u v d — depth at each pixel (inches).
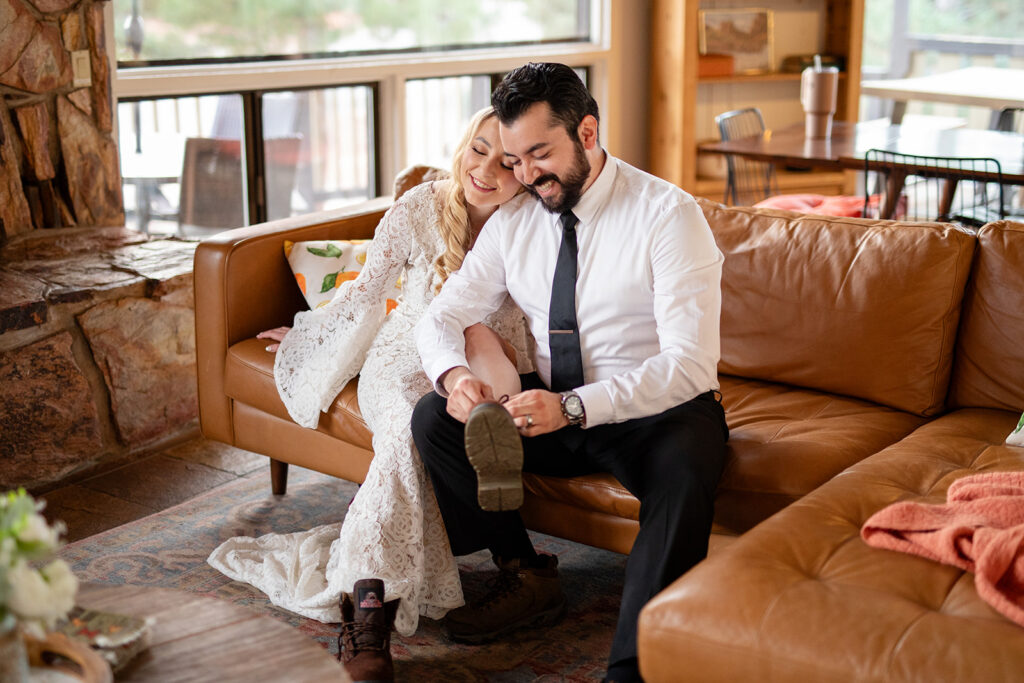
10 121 121.3
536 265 79.0
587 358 78.4
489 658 76.0
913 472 70.2
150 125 142.7
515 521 78.0
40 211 127.1
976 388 84.9
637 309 76.4
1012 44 244.4
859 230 88.8
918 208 244.4
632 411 71.5
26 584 40.1
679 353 72.4
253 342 97.7
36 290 106.4
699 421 72.3
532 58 185.5
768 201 156.6
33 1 119.8
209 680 47.5
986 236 84.5
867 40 269.6
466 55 177.2
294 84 155.7
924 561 57.3
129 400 116.0
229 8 148.4
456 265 85.1
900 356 85.2
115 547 93.7
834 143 159.5
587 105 73.1
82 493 107.0
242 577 86.4
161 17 141.3
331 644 77.3
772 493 72.1
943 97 196.9
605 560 91.2
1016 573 53.9
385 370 85.3
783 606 53.3
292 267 99.4
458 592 78.7
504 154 78.2
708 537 66.9
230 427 99.3
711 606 54.4
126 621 50.2
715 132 213.0
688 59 193.3
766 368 91.6
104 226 133.0
